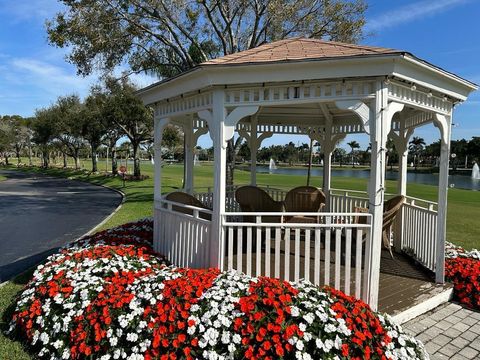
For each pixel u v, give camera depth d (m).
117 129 27.08
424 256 4.99
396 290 4.29
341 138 7.74
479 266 4.70
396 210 5.17
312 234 6.71
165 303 3.12
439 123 4.46
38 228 9.45
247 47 14.20
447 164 4.51
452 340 3.51
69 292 3.49
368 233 3.65
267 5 12.26
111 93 21.62
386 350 2.81
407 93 3.88
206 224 4.18
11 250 7.16
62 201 15.37
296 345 2.64
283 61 3.50
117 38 12.55
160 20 12.61
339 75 3.50
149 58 13.97
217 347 2.78
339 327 2.78
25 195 17.67
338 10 12.15
